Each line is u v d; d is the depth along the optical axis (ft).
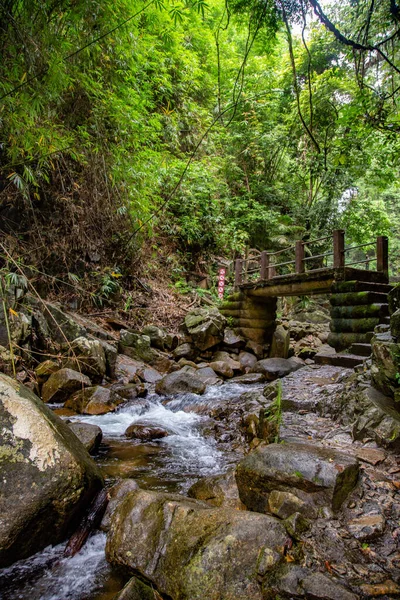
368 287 20.43
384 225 44.78
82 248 25.49
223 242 41.24
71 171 22.65
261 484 7.40
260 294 29.01
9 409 7.29
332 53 27.17
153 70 30.14
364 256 67.87
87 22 13.69
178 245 39.45
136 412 17.19
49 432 7.30
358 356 18.11
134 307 30.42
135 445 13.07
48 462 6.92
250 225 44.65
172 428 14.87
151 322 30.17
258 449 8.08
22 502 6.43
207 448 12.81
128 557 6.38
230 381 22.81
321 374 16.62
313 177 18.20
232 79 41.19
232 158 46.37
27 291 20.88
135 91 22.34
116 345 24.62
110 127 21.61
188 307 33.91
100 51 16.58
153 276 35.40
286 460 7.43
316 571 5.25
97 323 26.23
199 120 40.96
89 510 7.97
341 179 35.58
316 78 28.68
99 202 24.53
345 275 20.75
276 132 43.96
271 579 5.20
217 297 38.04
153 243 35.76
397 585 5.03
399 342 10.00
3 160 17.16
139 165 23.48
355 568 5.35
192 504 7.21
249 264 44.47
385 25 10.30
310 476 6.92
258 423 12.60
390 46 11.66
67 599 5.96
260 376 22.82
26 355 18.76
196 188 38.63
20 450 6.87
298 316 44.55
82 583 6.29
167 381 20.52
